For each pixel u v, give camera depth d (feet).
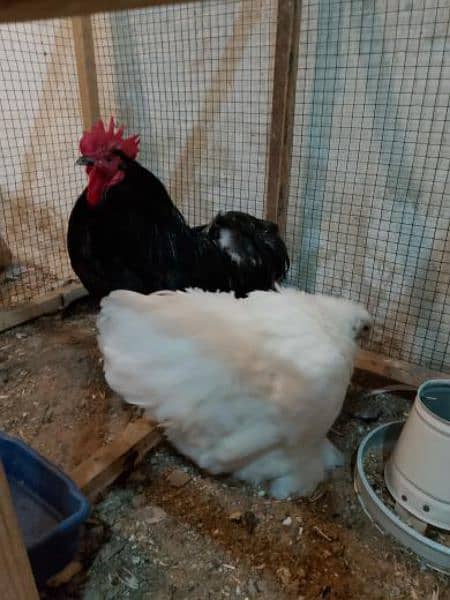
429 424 1.62
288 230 2.95
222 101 2.91
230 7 2.65
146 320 1.68
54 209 4.05
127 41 3.19
